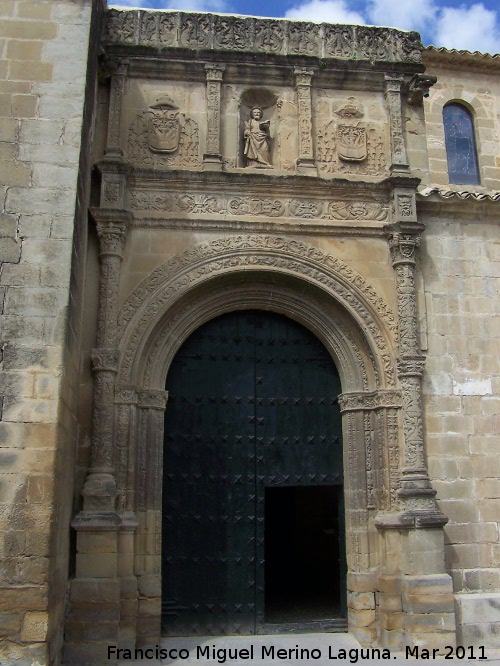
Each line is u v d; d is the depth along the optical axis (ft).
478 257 40.19
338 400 38.68
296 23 41.68
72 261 29.96
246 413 38.27
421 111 42.06
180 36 40.32
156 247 37.17
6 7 32.48
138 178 37.73
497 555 36.27
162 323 36.96
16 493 26.84
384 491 35.91
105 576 31.40
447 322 38.81
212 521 36.55
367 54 41.75
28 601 25.98
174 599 35.29
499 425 37.96
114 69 39.11
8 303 28.68
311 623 36.55
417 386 36.58
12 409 27.58
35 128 30.99
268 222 38.09
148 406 35.78
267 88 41.04
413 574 33.47
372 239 39.17
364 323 37.83
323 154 40.42
